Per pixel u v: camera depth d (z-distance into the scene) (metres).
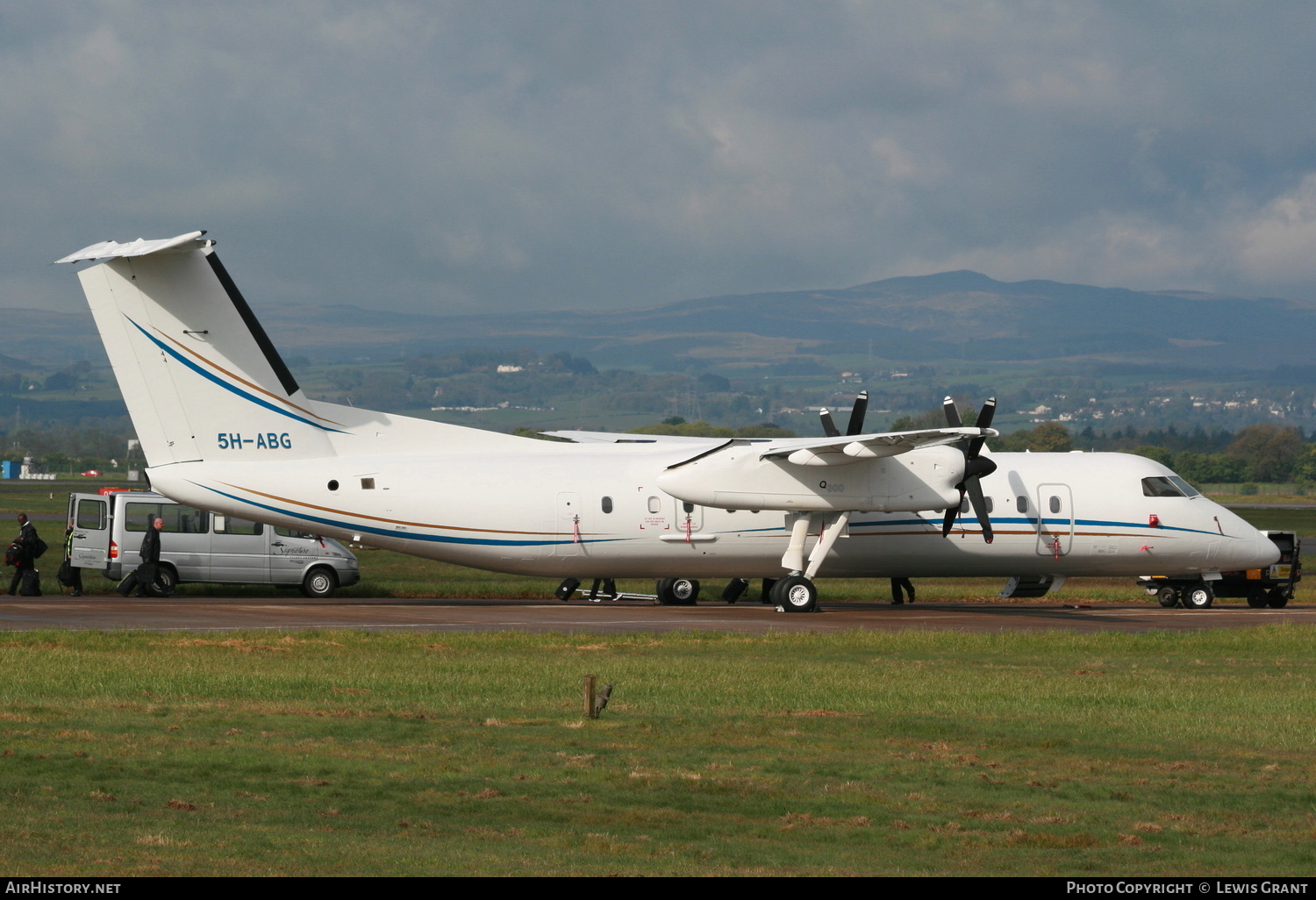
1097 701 46.31
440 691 45.81
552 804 29.98
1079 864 25.98
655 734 38.66
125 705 41.56
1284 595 100.19
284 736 36.97
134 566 92.88
